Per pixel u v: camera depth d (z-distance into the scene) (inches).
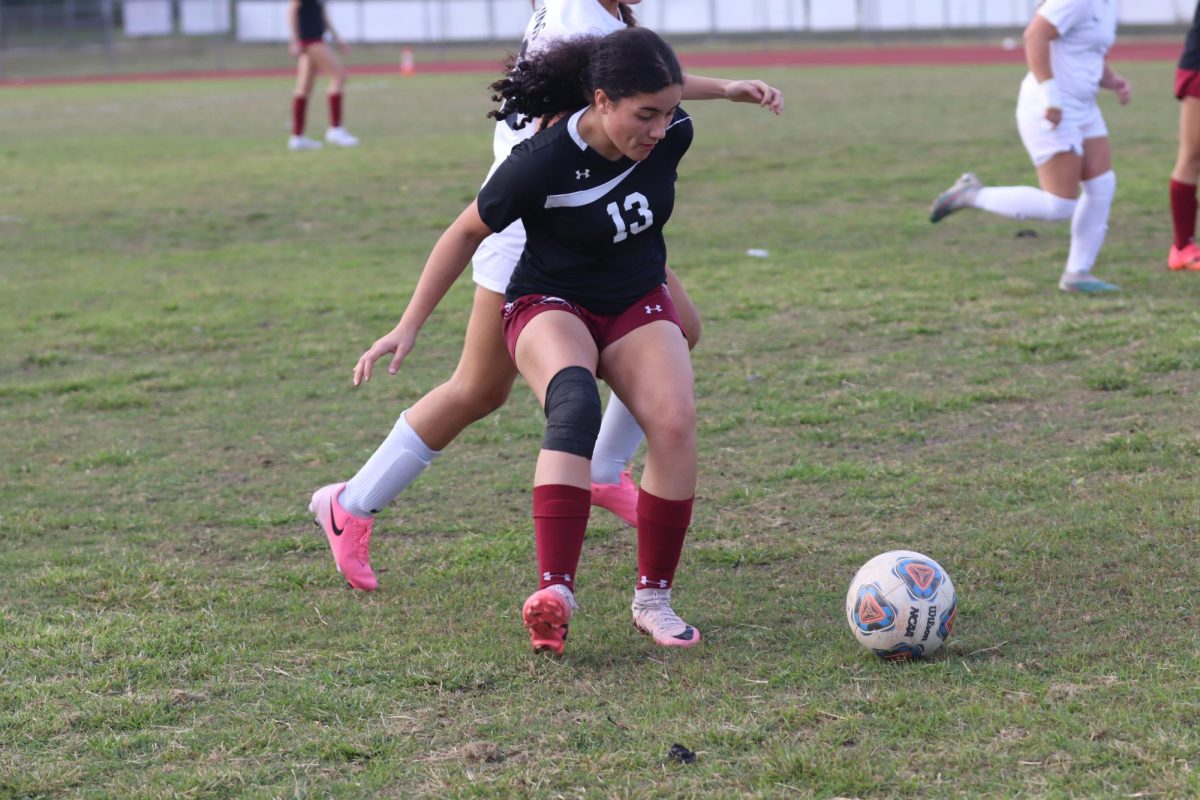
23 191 1316.4
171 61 4114.2
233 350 702.5
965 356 618.5
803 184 1213.7
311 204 1194.6
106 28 4160.9
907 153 1391.5
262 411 590.9
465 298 812.0
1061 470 460.1
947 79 2437.3
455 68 3506.4
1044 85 685.3
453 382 377.4
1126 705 288.7
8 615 367.2
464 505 464.1
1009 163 1277.1
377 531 440.8
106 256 981.2
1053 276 780.6
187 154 1609.3
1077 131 696.4
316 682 321.4
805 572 387.2
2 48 4222.4
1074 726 279.7
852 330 681.0
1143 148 1344.7
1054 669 310.8
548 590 315.9
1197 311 665.6
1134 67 2463.1
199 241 1037.8
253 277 890.1
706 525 430.3
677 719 294.8
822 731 284.8
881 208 1070.4
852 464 480.4
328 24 1626.5
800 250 908.6
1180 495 426.6
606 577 392.8
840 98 2087.8
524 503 464.8
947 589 320.8
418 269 901.2
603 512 453.7
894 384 582.2
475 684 318.3
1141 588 356.5
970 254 867.4
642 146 313.1
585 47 322.3
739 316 722.8
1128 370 569.6
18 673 328.8
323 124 1948.8
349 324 746.2
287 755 285.9
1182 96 752.3
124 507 470.0
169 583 395.2
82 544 433.7
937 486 453.4
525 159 320.8
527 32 387.5
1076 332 641.6
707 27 4033.0
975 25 3769.7
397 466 377.1
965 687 303.0
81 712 306.3
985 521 417.4
